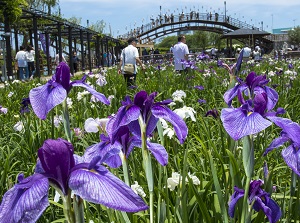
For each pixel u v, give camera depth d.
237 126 2.26
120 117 2.25
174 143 4.10
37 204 1.58
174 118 2.34
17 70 25.62
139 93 2.28
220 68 18.28
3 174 4.10
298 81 9.71
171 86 9.92
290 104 7.48
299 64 21.27
